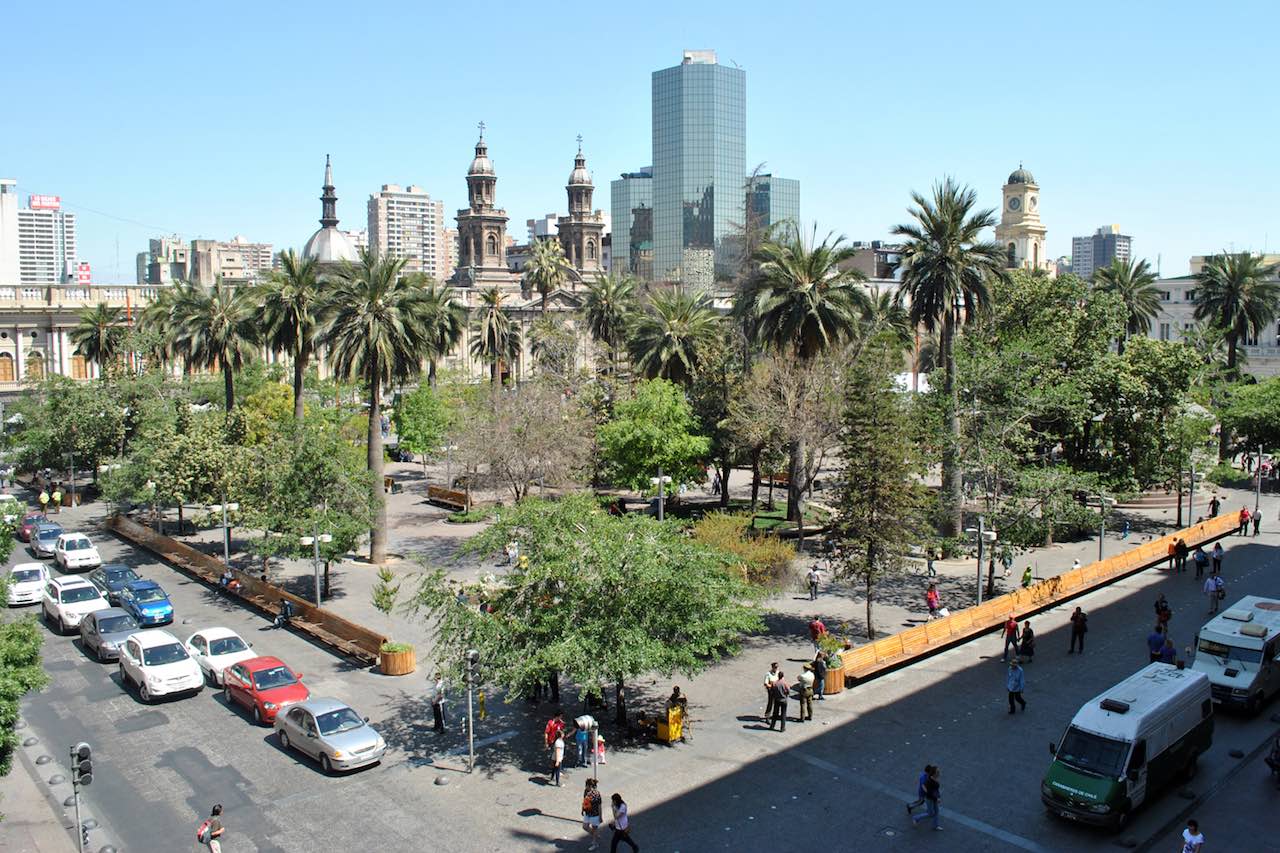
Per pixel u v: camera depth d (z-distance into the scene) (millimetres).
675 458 56156
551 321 79938
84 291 103062
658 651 27250
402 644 35438
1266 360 117375
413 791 25891
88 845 23125
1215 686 31172
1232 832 23344
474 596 35156
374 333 48688
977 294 53781
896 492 37062
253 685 31344
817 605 42812
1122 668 34750
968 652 36938
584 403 64938
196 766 27688
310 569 50344
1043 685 33188
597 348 73062
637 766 27250
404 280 51344
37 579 46469
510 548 32812
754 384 56219
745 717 30656
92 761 28109
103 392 67188
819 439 52188
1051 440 55812
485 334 84688
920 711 30984
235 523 49781
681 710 28859
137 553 55438
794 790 25594
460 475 70375
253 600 44000
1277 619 33000
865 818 24062
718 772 26766
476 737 29500
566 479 57812
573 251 151000
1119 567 47844
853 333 54031
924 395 47875
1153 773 24141
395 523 63062
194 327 66125
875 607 42562
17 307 99062
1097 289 66375
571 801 25234
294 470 43094
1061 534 54031
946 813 24281
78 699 33219
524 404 60125
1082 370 54312
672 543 30125
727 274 99438
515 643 28125
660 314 63375
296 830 23797
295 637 39531
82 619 39406
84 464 69625
